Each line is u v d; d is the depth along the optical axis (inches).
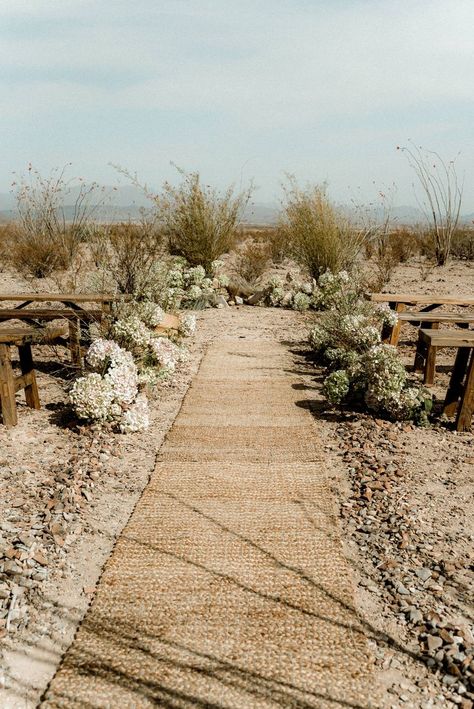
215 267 409.4
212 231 405.1
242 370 223.1
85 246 475.2
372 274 475.2
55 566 97.9
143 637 81.3
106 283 259.1
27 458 138.5
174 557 100.3
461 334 166.1
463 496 124.6
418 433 160.1
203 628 83.2
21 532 106.0
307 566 98.3
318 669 76.2
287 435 156.3
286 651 79.1
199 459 140.5
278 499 121.4
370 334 216.4
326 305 334.3
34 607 87.8
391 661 78.7
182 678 74.1
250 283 454.6
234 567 97.7
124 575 95.1
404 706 71.2
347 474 134.6
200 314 348.2
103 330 203.8
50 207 468.1
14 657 78.1
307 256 412.8
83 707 69.7
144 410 159.5
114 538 107.4
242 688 72.7
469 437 158.1
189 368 226.5
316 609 87.7
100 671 75.1
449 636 82.4
